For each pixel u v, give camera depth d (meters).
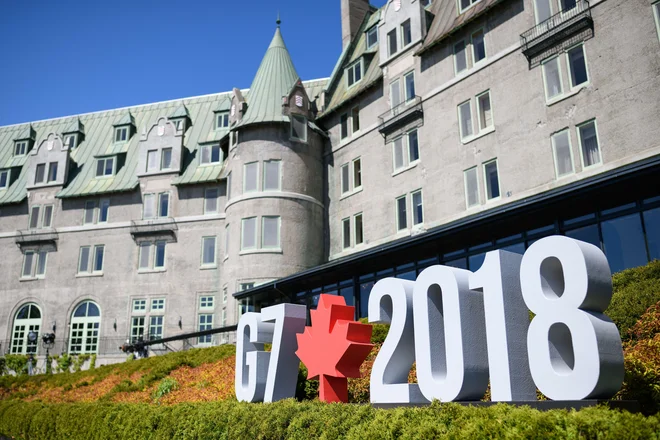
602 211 17.72
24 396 29.55
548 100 23.64
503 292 8.28
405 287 9.97
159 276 40.88
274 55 38.84
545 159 23.36
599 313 7.38
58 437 16.89
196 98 48.34
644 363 9.12
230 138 37.56
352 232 33.62
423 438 6.87
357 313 25.73
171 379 20.69
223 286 35.62
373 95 33.72
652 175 15.32
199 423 11.65
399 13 32.47
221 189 41.25
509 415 6.34
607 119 21.41
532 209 18.00
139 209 42.50
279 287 29.83
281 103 36.50
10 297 43.69
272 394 11.82
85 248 43.19
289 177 34.97
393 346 9.77
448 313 8.81
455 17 29.16
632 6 21.20
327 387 10.87
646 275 14.12
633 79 20.80
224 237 36.44
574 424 5.75
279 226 33.97
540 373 7.51
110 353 40.09
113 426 14.28
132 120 47.62
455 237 20.91
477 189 26.19
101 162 45.56
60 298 42.47
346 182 35.09
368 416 8.26
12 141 51.28
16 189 46.88
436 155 28.58
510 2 25.98
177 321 39.53
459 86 27.95
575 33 22.88
